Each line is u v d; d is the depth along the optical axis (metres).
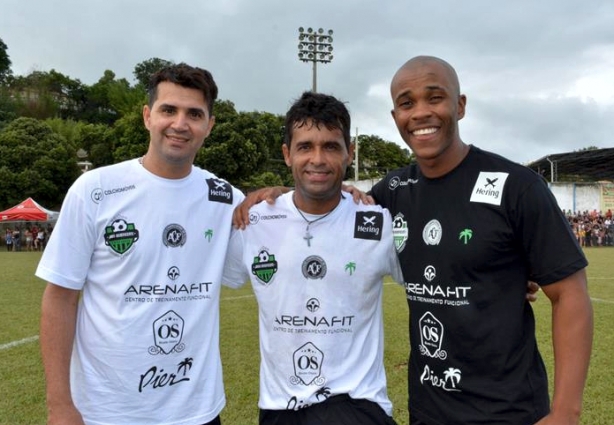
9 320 8.08
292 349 2.49
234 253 2.67
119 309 2.32
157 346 2.34
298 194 2.54
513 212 2.12
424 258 2.33
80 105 75.50
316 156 2.40
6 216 29.28
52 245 2.29
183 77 2.39
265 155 39.78
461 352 2.20
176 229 2.42
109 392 2.30
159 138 2.38
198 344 2.45
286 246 2.53
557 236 2.05
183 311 2.41
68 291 2.30
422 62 2.29
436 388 2.29
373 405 2.46
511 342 2.14
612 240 30.73
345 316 2.50
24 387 4.89
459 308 2.20
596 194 33.56
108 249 2.33
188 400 2.40
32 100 63.22
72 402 2.23
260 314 2.62
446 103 2.24
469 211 2.21
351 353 2.51
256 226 2.61
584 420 4.11
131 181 2.40
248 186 37.81
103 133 44.34
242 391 4.82
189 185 2.50
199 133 2.43
